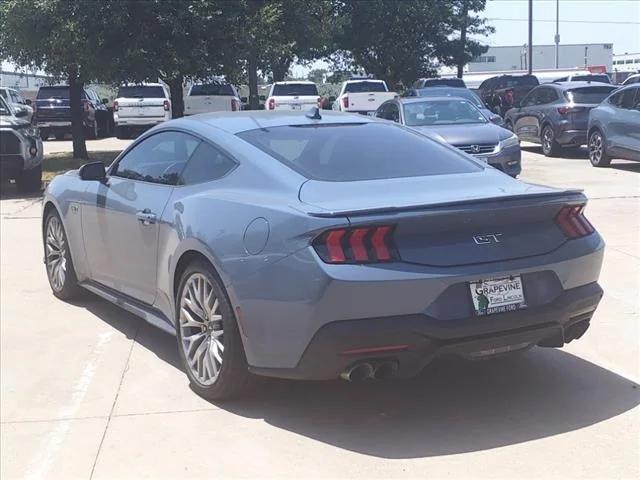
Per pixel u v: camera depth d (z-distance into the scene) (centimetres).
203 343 450
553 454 382
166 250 482
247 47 1681
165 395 462
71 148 2330
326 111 566
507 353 413
